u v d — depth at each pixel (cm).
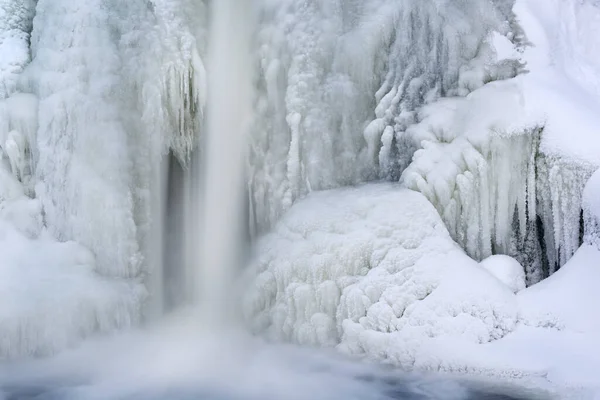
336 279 859
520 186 898
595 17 1016
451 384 735
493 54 972
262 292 903
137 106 1011
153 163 1016
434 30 997
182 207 1064
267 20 1055
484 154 892
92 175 973
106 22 1015
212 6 1061
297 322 866
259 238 996
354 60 1016
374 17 1021
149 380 827
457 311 787
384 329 804
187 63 1016
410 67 1002
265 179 1028
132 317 941
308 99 1013
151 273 1005
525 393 687
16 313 854
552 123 880
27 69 1044
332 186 1006
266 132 1039
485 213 895
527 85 924
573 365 699
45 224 997
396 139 980
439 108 957
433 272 823
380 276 834
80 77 997
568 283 805
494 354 740
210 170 1057
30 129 1014
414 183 909
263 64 1039
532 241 907
